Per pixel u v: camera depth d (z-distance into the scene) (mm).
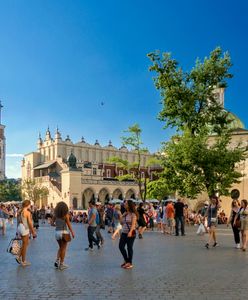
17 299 9188
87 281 11234
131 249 13609
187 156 36500
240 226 18562
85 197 93312
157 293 9695
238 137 50781
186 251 18250
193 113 38500
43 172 106250
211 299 9102
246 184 46938
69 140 108688
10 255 17094
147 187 48625
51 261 15242
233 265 13953
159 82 38438
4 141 135000
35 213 36500
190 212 44062
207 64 38188
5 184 102625
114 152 115250
